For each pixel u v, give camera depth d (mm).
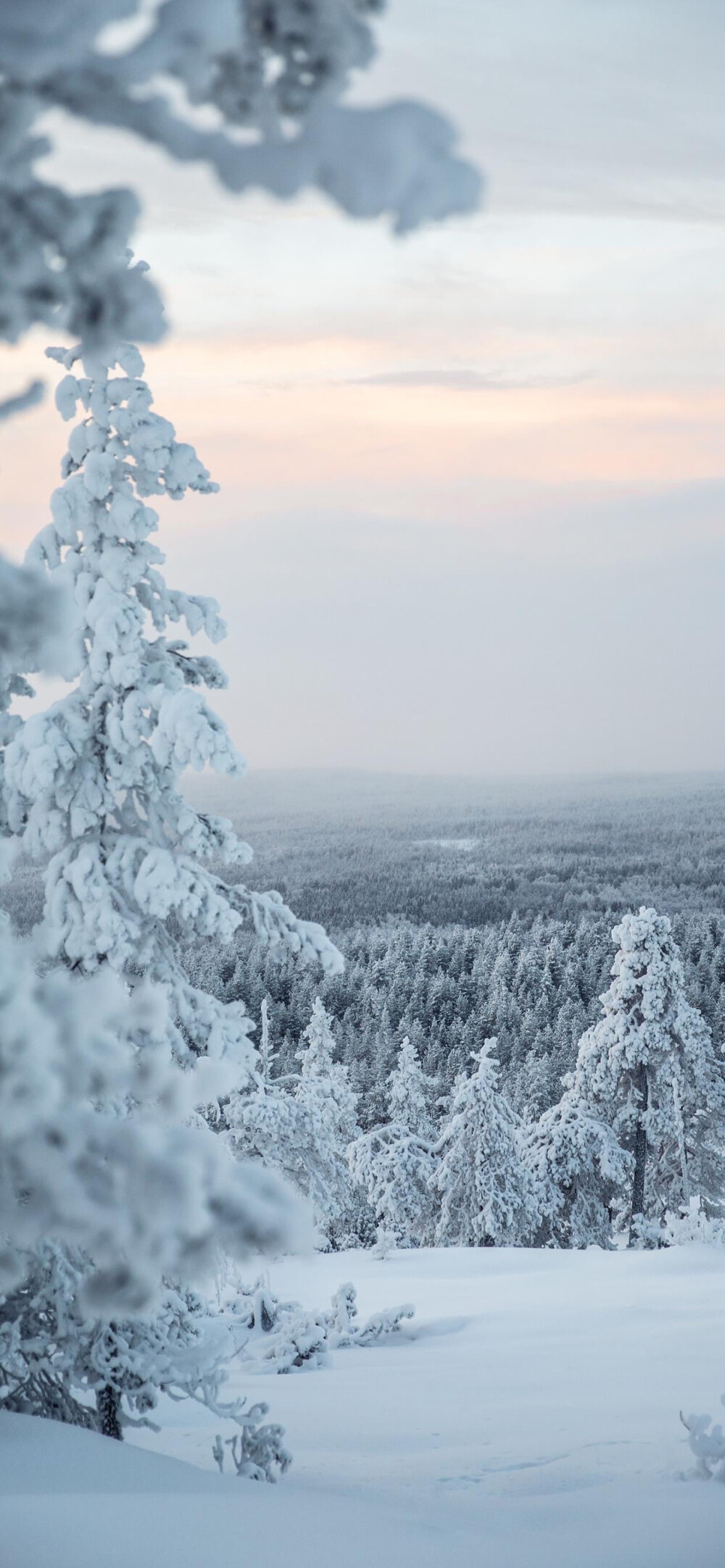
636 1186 45188
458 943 171875
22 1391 10086
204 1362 9945
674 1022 44094
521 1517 9625
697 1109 45594
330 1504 8047
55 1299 9625
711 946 167750
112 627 13156
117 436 13492
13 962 2373
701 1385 16047
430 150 1586
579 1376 17500
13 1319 9781
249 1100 23094
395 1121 61156
